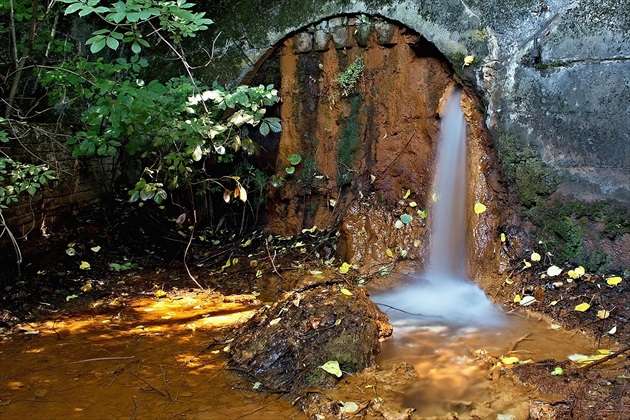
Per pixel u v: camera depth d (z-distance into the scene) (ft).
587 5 13.91
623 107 13.65
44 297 14.67
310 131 19.04
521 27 14.80
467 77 15.74
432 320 13.67
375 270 16.65
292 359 10.85
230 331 12.84
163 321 13.64
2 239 14.98
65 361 11.41
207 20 13.07
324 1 17.78
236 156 19.86
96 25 20.74
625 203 13.79
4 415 9.34
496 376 10.60
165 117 15.58
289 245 18.48
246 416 9.37
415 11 16.38
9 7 15.87
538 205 15.01
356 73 17.90
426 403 9.75
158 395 10.03
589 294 13.48
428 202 16.97
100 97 15.83
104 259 17.61
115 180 20.59
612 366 10.61
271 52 18.98
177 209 20.36
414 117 17.29
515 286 14.58
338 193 18.71
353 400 9.80
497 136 15.42
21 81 19.24
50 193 16.94
